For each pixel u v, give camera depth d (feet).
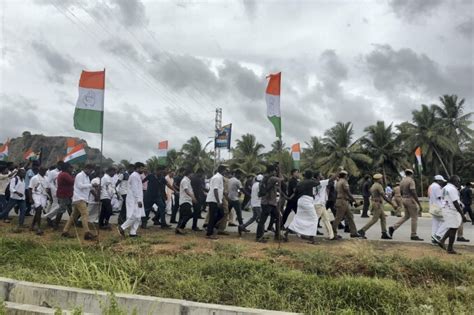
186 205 34.45
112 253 27.02
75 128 30.99
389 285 20.30
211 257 25.43
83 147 42.57
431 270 22.90
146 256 26.68
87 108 31.42
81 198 31.50
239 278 22.27
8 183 41.93
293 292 20.49
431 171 155.02
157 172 38.75
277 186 31.83
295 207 34.94
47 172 39.06
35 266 24.34
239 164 168.55
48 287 18.67
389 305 18.81
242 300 19.95
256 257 25.98
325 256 25.05
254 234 36.32
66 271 22.54
